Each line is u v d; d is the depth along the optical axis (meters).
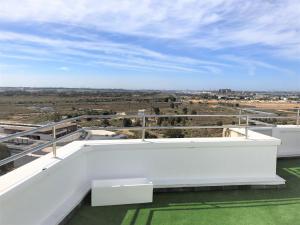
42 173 3.15
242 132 5.43
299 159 6.49
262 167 4.87
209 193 4.54
